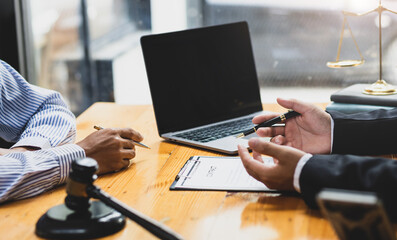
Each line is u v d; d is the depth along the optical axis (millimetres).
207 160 1182
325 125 1213
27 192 1015
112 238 819
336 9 2533
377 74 2559
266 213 887
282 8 2592
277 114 1271
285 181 940
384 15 2480
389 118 1205
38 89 1495
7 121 1453
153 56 1452
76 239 817
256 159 1068
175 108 1471
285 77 2678
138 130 1521
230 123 1530
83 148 1120
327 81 2633
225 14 2652
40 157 1062
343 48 2570
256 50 2670
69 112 1449
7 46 2656
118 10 2742
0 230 862
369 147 1193
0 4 2602
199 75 1540
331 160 922
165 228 737
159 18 2717
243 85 1640
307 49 2615
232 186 1012
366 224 567
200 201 951
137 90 2846
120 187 1043
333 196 569
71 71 2840
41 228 834
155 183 1060
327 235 797
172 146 1344
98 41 2795
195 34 1552
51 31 2779
